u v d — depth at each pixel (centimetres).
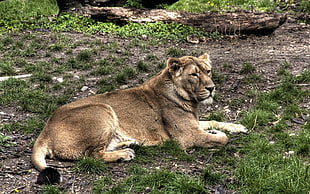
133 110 995
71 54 1820
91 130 902
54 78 1552
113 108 980
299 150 941
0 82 1450
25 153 962
